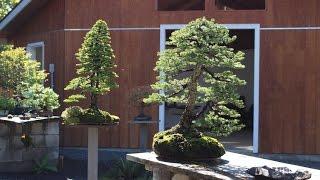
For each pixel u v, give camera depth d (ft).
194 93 16.33
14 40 44.70
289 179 12.96
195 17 34.24
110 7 35.04
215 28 15.93
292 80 33.32
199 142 15.61
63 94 35.86
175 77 17.26
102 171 28.17
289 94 33.35
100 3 35.14
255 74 33.58
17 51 30.12
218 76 16.43
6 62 29.73
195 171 14.07
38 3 38.11
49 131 28.22
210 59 15.83
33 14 40.45
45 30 38.70
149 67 34.60
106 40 21.04
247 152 33.68
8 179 26.02
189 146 15.49
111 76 21.17
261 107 33.55
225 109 16.52
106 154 33.47
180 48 16.10
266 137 33.53
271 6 33.47
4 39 45.60
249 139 38.91
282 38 33.40
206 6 34.06
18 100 29.84
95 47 20.77
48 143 28.19
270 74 33.47
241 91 49.08
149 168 16.44
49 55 37.96
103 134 34.83
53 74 36.83
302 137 33.27
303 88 33.24
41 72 31.91
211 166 14.97
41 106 29.58
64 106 35.65
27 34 42.01
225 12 33.91
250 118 46.16
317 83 33.12
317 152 33.12
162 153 15.83
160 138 16.24
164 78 16.72
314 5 33.14
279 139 33.45
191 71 16.99
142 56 34.65
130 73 34.73
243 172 14.06
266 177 13.07
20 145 27.68
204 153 15.51
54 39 37.37
